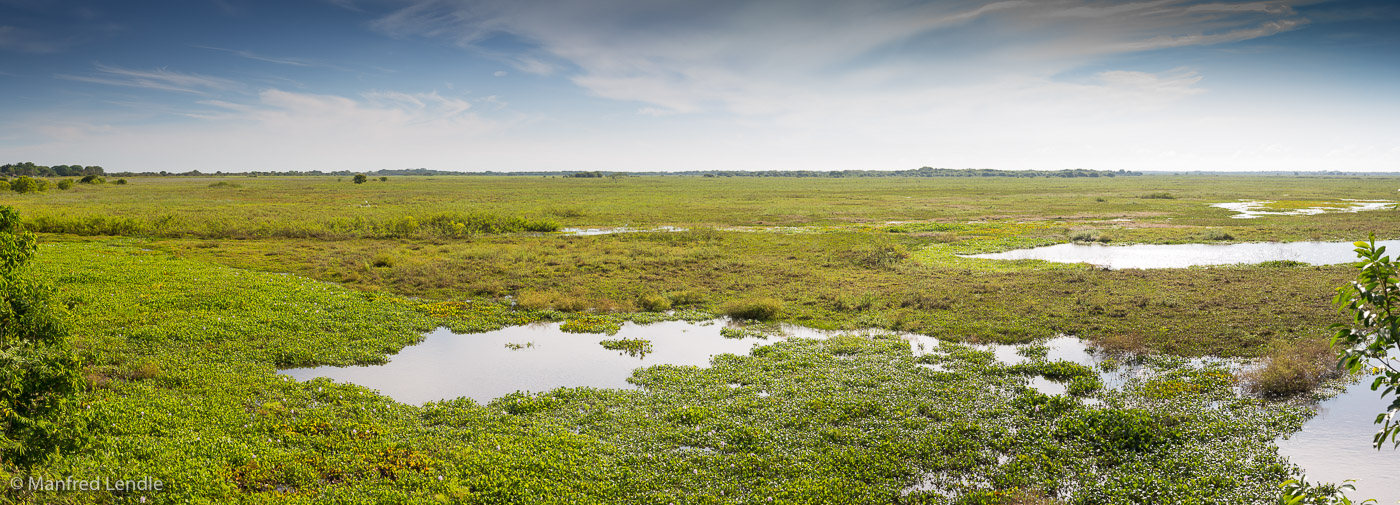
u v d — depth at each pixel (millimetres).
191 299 19734
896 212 62156
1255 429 10984
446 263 29391
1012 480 9477
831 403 12336
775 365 14719
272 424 11070
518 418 11641
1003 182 174500
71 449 9484
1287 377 12758
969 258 31516
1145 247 35906
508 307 21062
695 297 22438
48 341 10445
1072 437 10852
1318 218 52281
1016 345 16344
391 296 22359
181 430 10586
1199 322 17594
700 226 50281
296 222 45531
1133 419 11008
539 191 107562
